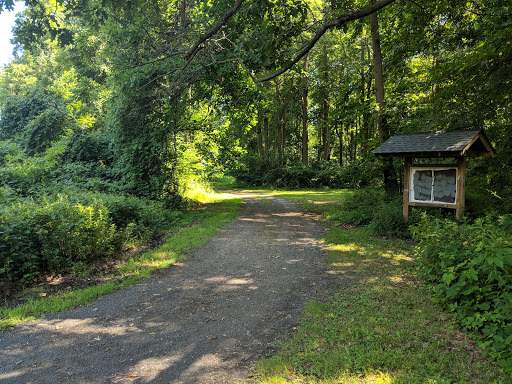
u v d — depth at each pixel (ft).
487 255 13.39
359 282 19.04
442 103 37.88
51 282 20.90
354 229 34.73
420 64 67.21
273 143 133.69
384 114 41.24
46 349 12.76
